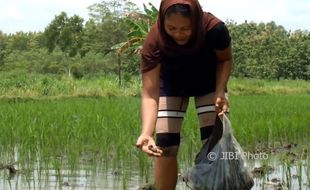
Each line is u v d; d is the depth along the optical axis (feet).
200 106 14.01
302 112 51.67
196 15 12.40
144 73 13.21
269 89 117.08
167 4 12.28
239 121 37.35
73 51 178.91
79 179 20.49
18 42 238.27
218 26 12.97
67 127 32.45
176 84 13.75
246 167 13.65
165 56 13.11
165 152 13.85
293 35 208.44
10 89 87.30
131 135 29.81
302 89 122.93
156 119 12.89
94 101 66.39
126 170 20.86
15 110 45.34
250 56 183.32
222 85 13.50
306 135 36.19
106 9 160.45
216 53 13.32
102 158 25.12
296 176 20.76
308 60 185.16
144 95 13.12
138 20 74.02
